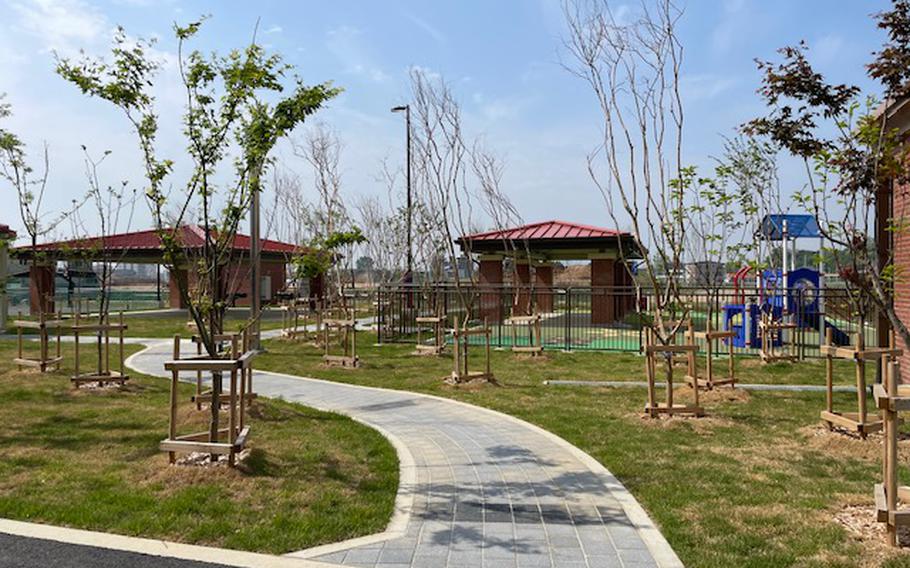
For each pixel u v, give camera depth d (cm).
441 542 448
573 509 518
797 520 481
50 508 491
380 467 634
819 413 873
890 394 438
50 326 1213
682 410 852
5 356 1457
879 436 702
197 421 798
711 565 406
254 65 623
